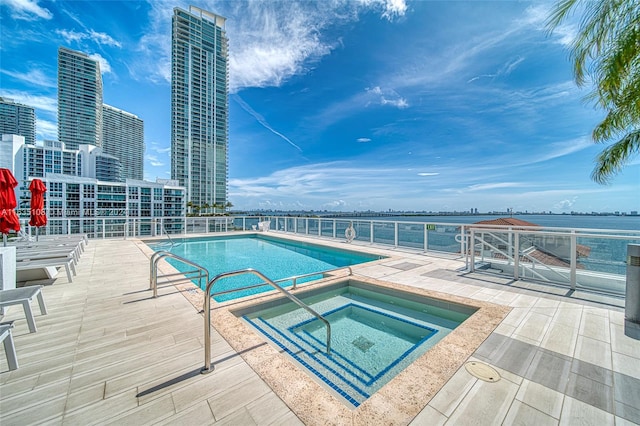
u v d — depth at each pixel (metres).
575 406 1.54
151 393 1.66
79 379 1.80
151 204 66.12
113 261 5.74
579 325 2.61
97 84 79.31
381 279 4.42
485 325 2.61
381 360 2.59
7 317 2.86
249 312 3.37
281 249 9.48
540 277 4.39
